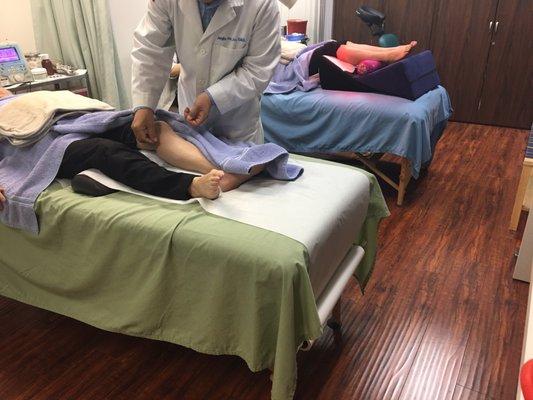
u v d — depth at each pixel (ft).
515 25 12.16
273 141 9.39
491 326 5.61
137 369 4.99
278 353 3.55
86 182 4.36
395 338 5.45
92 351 5.24
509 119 13.06
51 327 5.61
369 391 4.75
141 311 4.08
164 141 4.90
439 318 5.76
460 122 13.62
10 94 6.49
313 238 3.68
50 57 9.58
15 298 5.03
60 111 5.29
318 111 8.75
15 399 4.64
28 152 5.10
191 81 5.55
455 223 8.04
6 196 4.58
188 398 4.66
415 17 13.15
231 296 3.66
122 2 9.82
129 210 4.03
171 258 3.78
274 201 4.16
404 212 8.46
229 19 4.82
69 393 4.71
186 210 4.03
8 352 5.23
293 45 10.24
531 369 2.63
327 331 5.53
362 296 6.16
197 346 4.00
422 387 4.80
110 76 9.28
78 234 4.22
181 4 4.83
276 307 3.53
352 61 9.95
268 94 9.27
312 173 4.79
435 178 9.89
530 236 6.12
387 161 10.78
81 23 9.00
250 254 3.46
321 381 4.86
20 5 9.14
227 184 4.36
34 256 4.65
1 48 7.67
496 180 9.73
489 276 6.56
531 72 12.41
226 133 5.74
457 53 13.01
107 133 5.28
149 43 5.10
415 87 8.68
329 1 14.03
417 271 6.70
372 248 5.34
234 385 4.80
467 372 4.97
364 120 8.37
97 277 4.28
